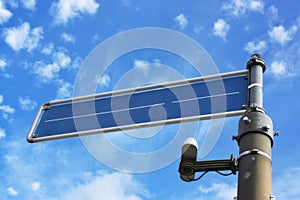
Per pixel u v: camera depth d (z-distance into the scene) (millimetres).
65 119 3107
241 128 2830
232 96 2965
